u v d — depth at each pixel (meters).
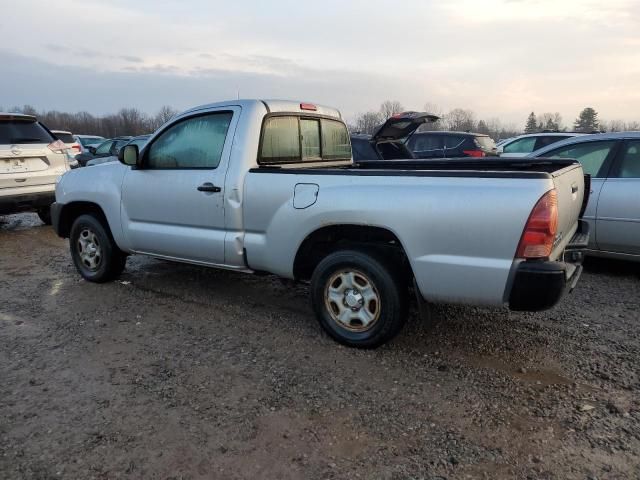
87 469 2.48
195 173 4.35
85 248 5.46
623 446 2.62
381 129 7.96
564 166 3.90
